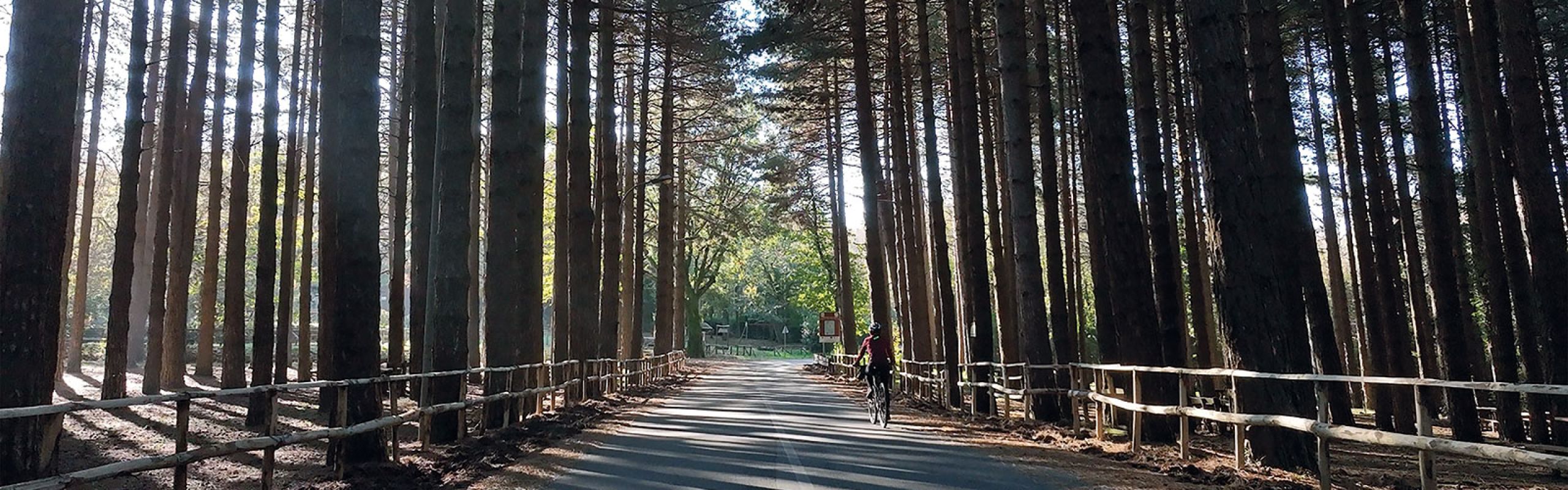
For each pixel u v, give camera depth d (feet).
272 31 53.11
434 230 66.54
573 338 74.38
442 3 78.18
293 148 64.85
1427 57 52.11
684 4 81.00
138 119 50.93
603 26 77.46
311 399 66.44
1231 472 30.27
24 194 23.58
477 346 88.74
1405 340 61.16
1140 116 45.91
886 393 51.42
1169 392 41.73
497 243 51.67
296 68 66.64
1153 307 42.91
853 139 113.60
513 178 51.96
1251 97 44.06
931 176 66.59
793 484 28.40
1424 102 51.90
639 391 87.51
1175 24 65.62
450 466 32.86
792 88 100.07
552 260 138.51
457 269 42.80
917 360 85.97
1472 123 51.39
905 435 45.16
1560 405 52.08
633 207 122.01
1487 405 72.74
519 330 60.13
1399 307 71.00
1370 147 56.90
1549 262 44.01
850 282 117.91
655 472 31.19
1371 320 61.72
